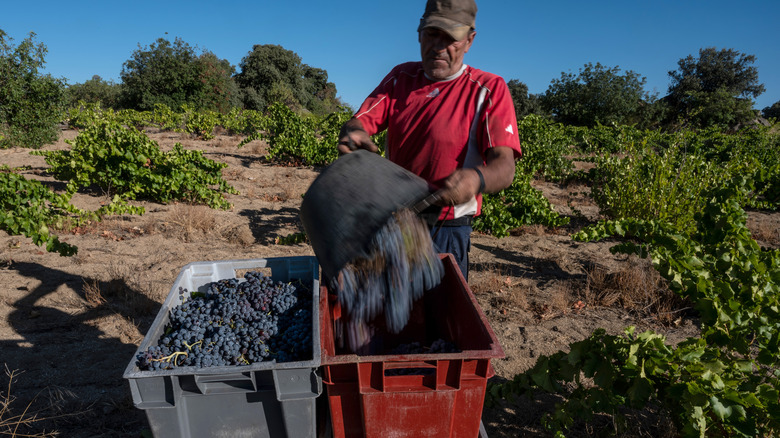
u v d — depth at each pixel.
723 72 55.59
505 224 7.91
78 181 9.30
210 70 48.97
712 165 7.88
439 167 2.65
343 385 1.92
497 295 5.30
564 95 46.94
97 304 4.64
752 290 2.74
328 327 2.37
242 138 23.97
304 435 1.95
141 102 47.38
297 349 2.21
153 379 1.82
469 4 2.47
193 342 2.24
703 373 2.31
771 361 2.55
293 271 3.10
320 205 1.83
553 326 4.56
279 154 15.70
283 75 76.94
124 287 4.97
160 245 6.55
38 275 5.28
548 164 13.73
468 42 2.60
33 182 6.80
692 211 7.38
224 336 2.26
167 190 9.09
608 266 6.37
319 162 15.34
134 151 9.36
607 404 2.52
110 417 3.10
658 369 2.42
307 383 1.89
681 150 14.39
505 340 4.27
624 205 8.26
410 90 2.78
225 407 1.92
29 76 18.42
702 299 2.66
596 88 45.59
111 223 7.46
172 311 2.59
